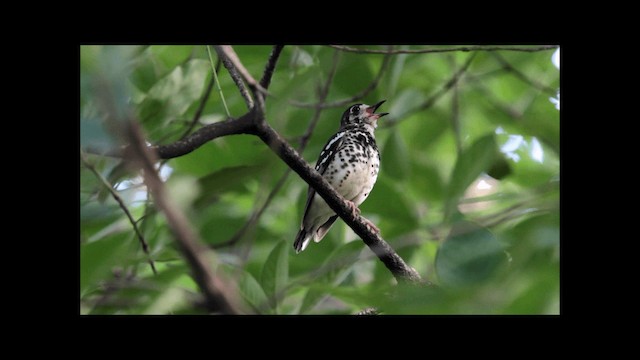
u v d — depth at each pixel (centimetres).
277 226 1236
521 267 477
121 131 257
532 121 1289
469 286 438
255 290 618
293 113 1196
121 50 288
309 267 1048
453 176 650
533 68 1375
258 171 479
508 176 1019
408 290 417
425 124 1380
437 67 1405
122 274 543
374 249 811
